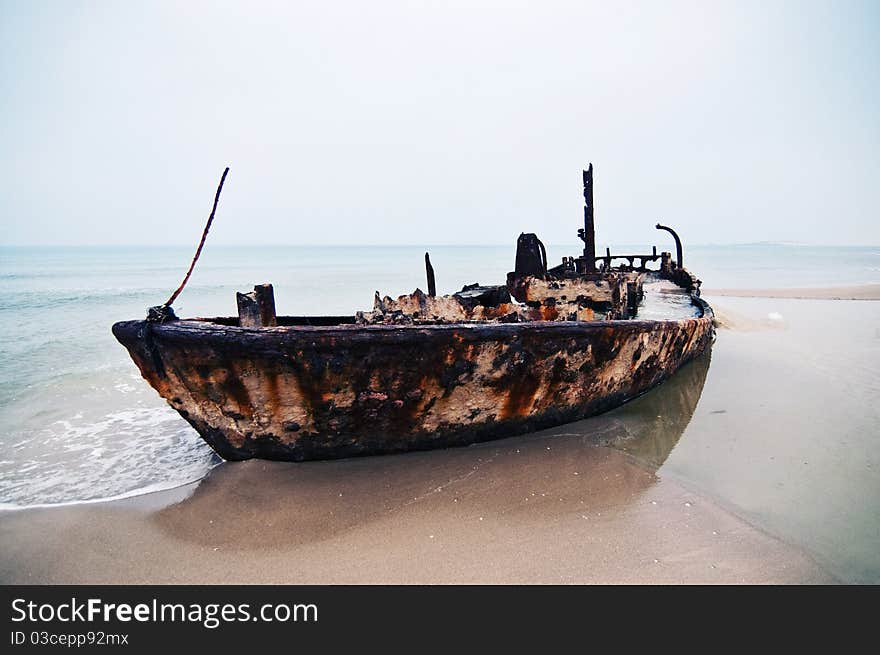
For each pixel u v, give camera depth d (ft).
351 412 11.30
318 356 10.48
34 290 85.20
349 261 213.25
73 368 27.55
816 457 12.53
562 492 10.82
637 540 9.16
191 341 10.46
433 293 22.53
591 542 9.13
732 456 12.63
